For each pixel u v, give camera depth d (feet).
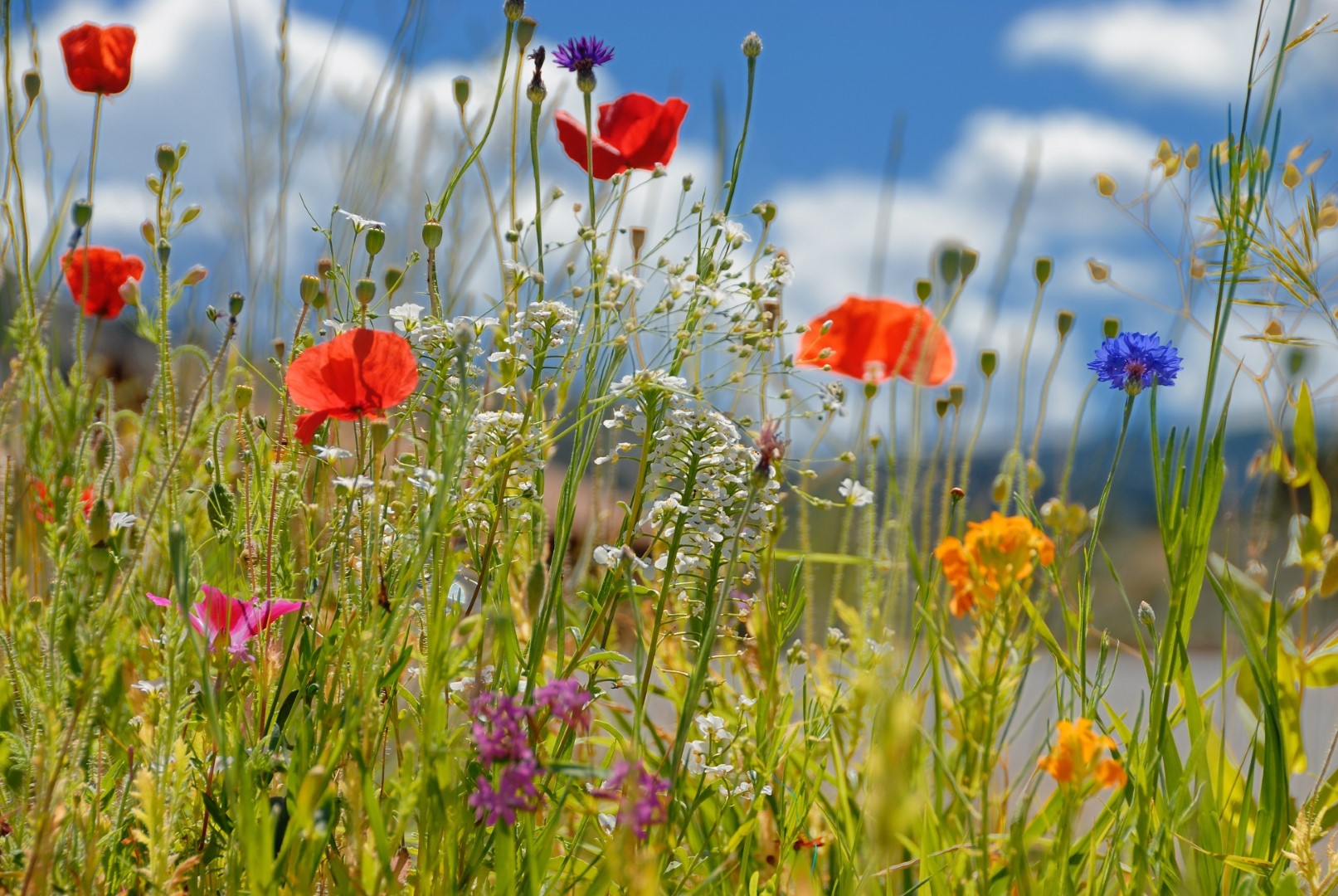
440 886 3.18
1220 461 3.58
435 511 3.07
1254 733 3.55
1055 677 3.56
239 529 3.55
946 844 3.57
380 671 3.16
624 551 3.41
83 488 3.50
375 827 3.05
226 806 3.28
